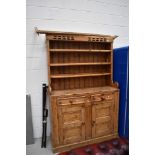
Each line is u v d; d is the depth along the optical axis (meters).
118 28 3.21
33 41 2.62
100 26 3.03
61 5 2.70
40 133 2.81
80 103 2.35
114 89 2.62
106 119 2.56
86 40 2.52
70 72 2.77
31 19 2.56
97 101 2.46
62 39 2.36
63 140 2.31
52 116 2.23
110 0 3.07
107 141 2.39
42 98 2.75
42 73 2.71
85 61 2.86
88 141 2.46
